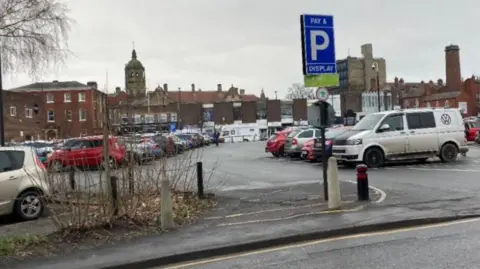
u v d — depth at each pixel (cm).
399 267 599
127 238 809
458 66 10944
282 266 637
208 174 1953
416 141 1902
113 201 893
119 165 939
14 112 6328
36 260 703
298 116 10400
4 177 1024
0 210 1018
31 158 1087
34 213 1063
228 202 1176
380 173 1653
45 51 2073
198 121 10156
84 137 1527
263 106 10288
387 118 1905
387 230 821
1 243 766
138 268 681
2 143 1711
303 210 1001
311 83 1085
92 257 709
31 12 2038
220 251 732
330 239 781
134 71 9100
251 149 4528
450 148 1944
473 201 1023
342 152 1917
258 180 1684
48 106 7656
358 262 631
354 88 12900
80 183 880
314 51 1080
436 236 750
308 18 1077
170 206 878
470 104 9494
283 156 2992
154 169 1023
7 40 2020
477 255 632
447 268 584
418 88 12588
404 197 1113
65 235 820
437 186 1290
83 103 7575
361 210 956
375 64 6109
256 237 778
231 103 10231
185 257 711
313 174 1825
